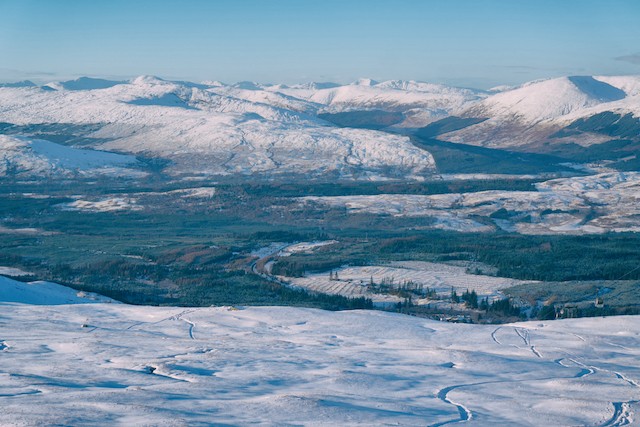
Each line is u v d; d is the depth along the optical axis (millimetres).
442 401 89750
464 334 159250
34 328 161375
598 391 96000
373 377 103875
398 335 159000
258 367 112562
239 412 76875
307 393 89688
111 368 106188
